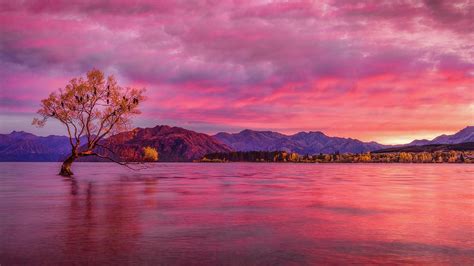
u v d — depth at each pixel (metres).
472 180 61.62
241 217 20.03
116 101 57.16
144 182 49.31
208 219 19.33
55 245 13.52
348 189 40.19
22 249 12.95
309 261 11.75
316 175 83.62
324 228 17.02
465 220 19.33
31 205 24.36
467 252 12.91
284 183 50.91
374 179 64.75
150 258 11.95
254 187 42.66
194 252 12.70
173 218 19.53
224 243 13.98
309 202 27.22
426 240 14.64
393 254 12.59
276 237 15.05
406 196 32.22
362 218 19.88
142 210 22.36
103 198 28.84
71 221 18.39
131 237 14.91
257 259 11.91
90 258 11.92
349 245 13.78
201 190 37.66
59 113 56.19
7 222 18.08
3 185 42.56
